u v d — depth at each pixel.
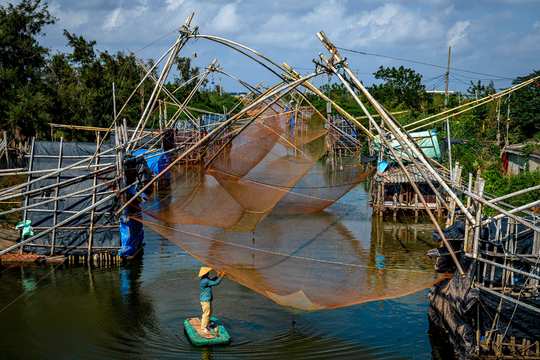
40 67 44.47
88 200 15.80
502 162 30.22
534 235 9.05
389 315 11.63
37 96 38.41
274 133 30.23
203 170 19.02
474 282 9.05
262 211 16.25
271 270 11.87
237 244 14.14
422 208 23.31
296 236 17.73
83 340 10.01
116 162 15.54
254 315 11.49
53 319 11.10
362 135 42.31
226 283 13.89
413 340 10.19
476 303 8.78
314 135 30.55
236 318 11.30
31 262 15.67
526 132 32.53
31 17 42.72
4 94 40.31
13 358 9.14
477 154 30.72
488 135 36.84
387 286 10.95
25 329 10.52
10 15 42.28
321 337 10.30
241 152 27.36
